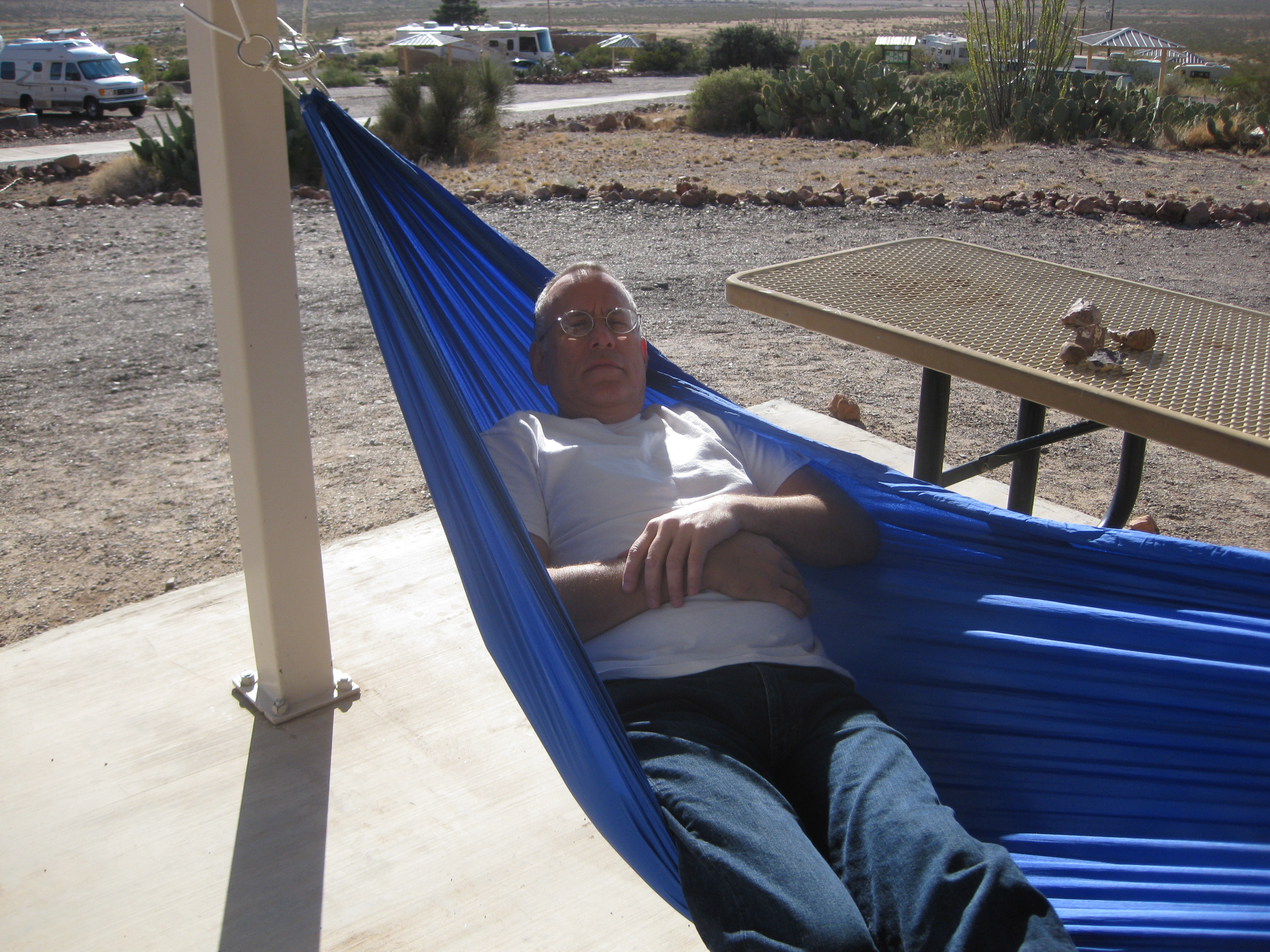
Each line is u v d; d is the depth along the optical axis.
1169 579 1.80
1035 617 1.84
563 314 2.09
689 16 180.50
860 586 2.00
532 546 1.48
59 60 26.02
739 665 1.73
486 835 2.05
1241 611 1.78
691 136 18.56
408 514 3.61
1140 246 8.25
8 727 2.34
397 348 1.71
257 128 1.86
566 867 1.98
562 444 2.03
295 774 2.21
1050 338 2.13
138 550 3.39
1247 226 9.02
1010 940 1.21
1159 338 2.16
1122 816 1.70
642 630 1.77
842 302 2.36
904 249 2.92
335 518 3.58
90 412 4.79
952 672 1.90
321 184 12.34
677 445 2.08
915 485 1.92
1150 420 1.72
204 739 2.30
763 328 6.25
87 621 2.78
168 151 12.89
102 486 3.93
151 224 10.07
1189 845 1.56
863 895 1.35
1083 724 1.80
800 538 1.88
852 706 1.69
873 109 17.66
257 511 2.13
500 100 18.80
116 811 2.09
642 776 1.39
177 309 6.75
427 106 15.20
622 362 2.10
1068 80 14.91
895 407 4.83
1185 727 1.74
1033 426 2.71
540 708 1.69
